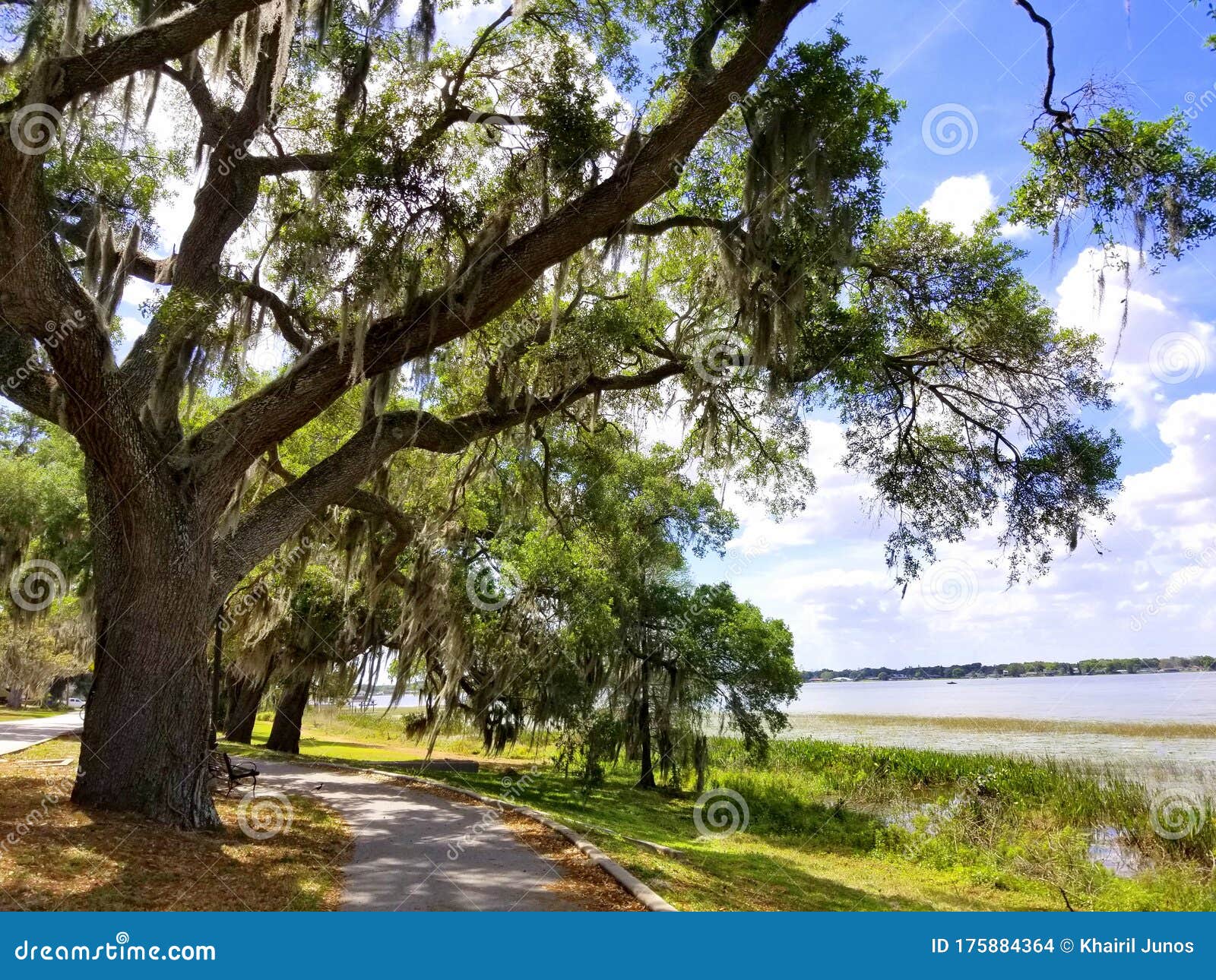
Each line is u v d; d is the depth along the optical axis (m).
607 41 11.84
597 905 7.40
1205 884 13.30
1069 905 12.25
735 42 12.08
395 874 8.31
